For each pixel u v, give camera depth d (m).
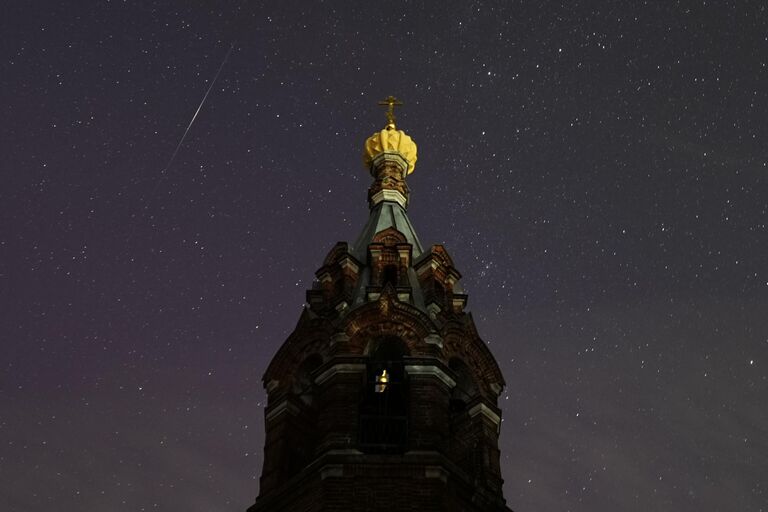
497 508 34.66
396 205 44.84
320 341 37.94
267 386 38.38
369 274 40.38
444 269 41.16
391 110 49.19
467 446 36.47
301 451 36.69
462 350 38.38
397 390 36.69
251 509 34.84
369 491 32.94
